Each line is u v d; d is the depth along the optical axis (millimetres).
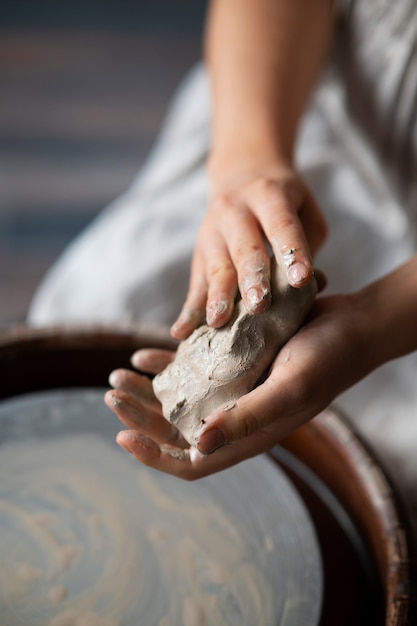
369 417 871
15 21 2086
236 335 570
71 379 788
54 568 627
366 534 689
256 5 913
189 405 566
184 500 683
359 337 591
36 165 1713
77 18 2131
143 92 1940
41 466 699
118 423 737
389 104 915
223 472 706
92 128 1824
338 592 660
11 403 741
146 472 702
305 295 590
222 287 595
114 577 625
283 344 585
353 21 948
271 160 776
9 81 1905
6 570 625
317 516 712
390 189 964
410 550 618
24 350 754
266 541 657
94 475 695
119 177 1718
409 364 896
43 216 1605
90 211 1631
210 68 936
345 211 946
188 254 901
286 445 762
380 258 930
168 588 621
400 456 838
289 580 632
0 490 678
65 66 1976
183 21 2170
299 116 881
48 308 920
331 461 714
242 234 618
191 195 960
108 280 897
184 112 1136
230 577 631
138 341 767
